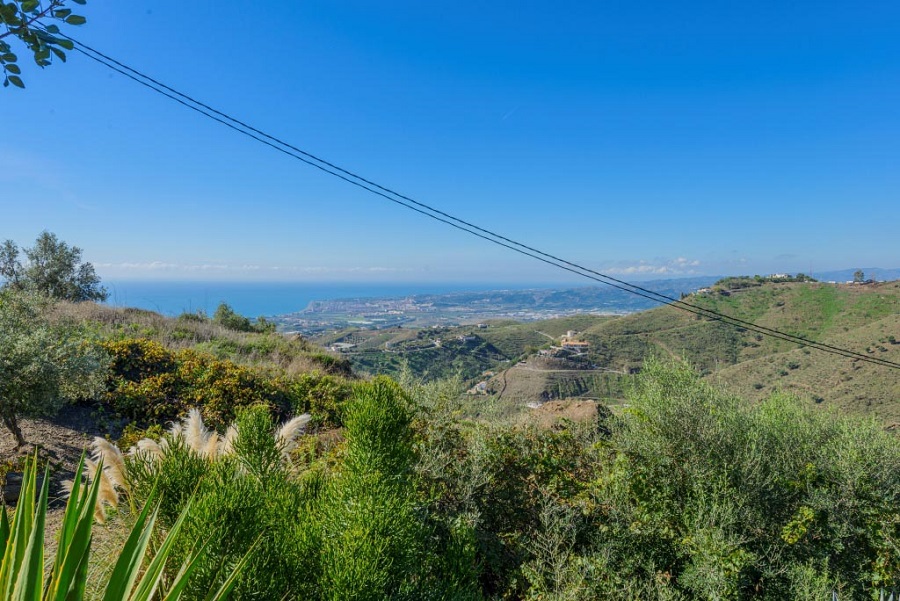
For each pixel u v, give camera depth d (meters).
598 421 5.79
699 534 3.88
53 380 6.74
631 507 4.38
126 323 16.91
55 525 4.67
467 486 4.11
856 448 4.84
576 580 3.53
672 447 4.66
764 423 5.02
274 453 3.06
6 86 2.66
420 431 4.57
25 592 1.44
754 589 4.18
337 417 10.24
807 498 4.67
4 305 7.67
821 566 4.27
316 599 2.16
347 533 2.20
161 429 8.45
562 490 4.57
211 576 1.98
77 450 7.41
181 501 2.30
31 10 2.54
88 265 22.42
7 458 6.32
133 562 1.62
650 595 3.71
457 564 2.76
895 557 4.41
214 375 10.87
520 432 5.08
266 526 2.31
